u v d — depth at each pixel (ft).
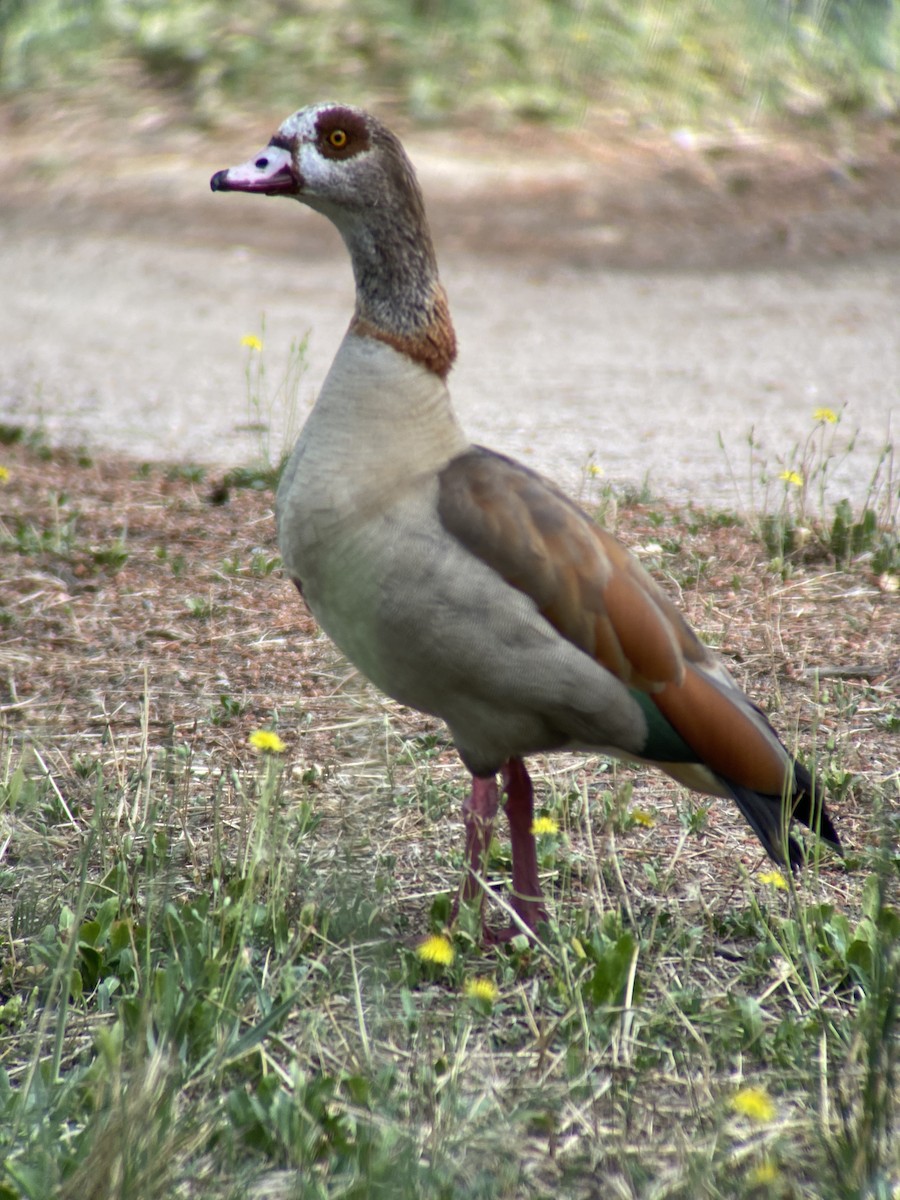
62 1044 23.77
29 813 31.65
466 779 33.78
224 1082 23.29
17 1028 24.98
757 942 27.58
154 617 42.98
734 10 134.72
